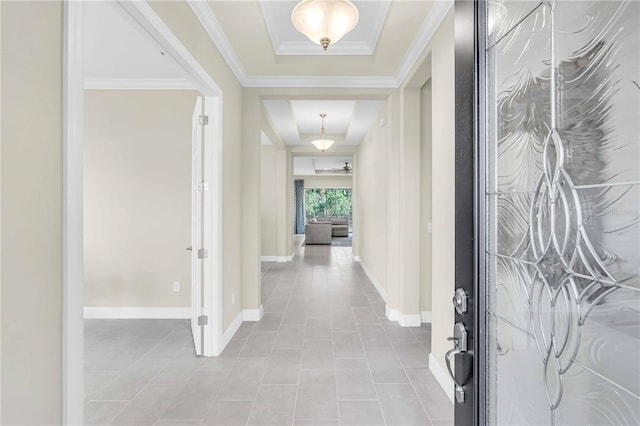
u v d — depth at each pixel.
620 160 0.67
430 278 3.64
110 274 3.82
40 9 1.00
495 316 1.00
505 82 0.99
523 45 0.93
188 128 3.80
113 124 3.79
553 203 0.82
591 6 0.74
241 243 3.68
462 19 1.09
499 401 0.98
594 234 0.72
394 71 3.49
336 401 2.15
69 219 1.09
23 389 0.95
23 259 0.95
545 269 0.84
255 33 2.74
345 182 14.62
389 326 3.52
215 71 2.71
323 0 2.03
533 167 0.89
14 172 0.92
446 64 2.22
